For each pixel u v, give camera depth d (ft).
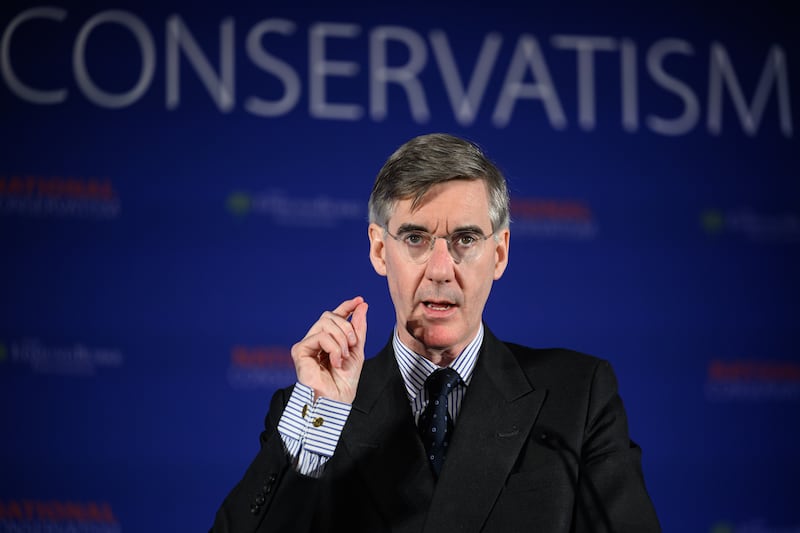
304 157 28.17
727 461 29.01
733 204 29.86
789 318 29.71
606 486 10.68
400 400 11.53
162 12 27.84
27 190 26.66
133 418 26.58
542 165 29.17
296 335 27.55
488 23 29.35
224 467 26.89
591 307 28.91
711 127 29.96
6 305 26.22
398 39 28.94
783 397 29.43
